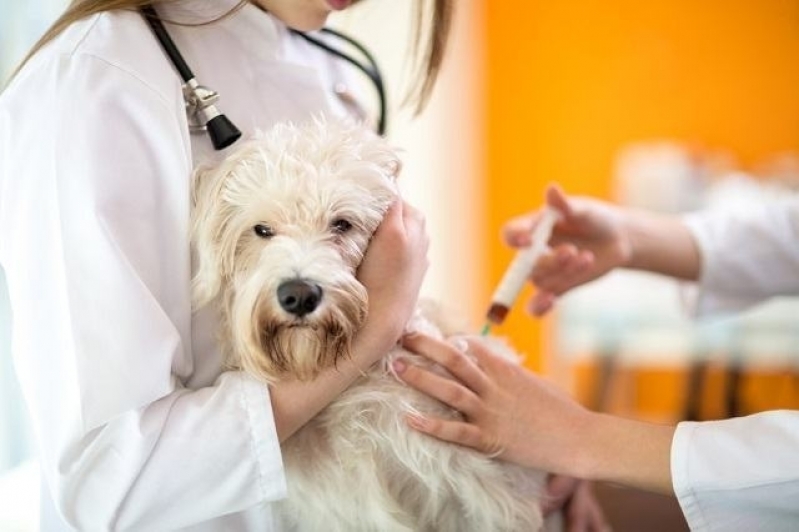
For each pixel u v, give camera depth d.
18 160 1.10
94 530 1.10
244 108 1.34
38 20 2.41
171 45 1.24
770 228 1.89
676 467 1.21
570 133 5.21
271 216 1.23
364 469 1.32
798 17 4.90
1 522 1.66
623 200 4.92
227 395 1.15
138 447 1.08
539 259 1.80
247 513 1.30
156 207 1.16
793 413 1.21
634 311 4.07
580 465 1.28
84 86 1.10
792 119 4.98
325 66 1.58
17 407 2.37
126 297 1.06
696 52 5.04
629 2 5.07
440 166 4.79
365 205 1.27
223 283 1.27
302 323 1.18
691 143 5.09
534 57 5.20
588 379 4.84
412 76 1.57
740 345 4.09
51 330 1.08
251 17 1.35
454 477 1.34
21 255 1.09
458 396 1.29
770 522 1.20
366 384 1.33
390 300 1.24
